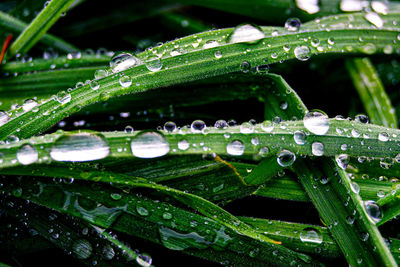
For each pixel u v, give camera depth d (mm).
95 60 181
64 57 180
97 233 166
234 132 165
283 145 165
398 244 167
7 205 166
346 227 165
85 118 177
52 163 163
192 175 170
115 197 166
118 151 163
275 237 168
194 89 178
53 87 177
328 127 166
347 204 165
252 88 177
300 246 168
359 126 167
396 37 181
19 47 178
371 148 166
